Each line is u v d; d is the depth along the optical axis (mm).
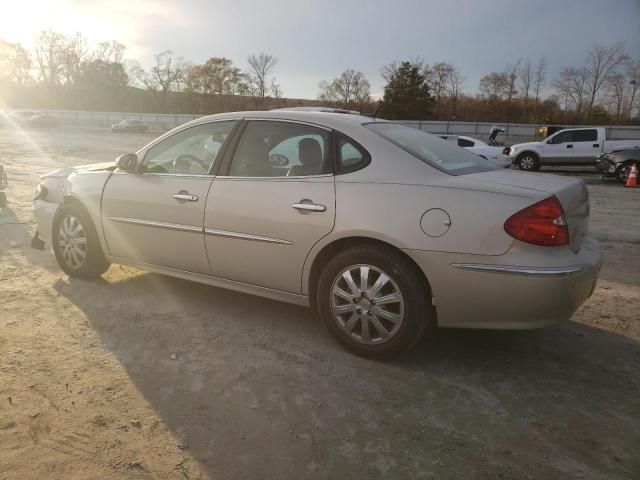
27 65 94812
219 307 4289
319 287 3525
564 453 2564
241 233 3727
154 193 4164
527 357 3592
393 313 3283
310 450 2529
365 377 3238
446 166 3436
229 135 3969
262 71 87062
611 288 5230
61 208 4801
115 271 5117
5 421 2643
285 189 3578
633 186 15750
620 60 63406
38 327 3766
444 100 77375
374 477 2359
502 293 2998
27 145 26891
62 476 2285
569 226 3102
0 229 6781
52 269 5145
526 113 75250
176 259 4152
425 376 3279
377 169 3369
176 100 93500
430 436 2670
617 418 2881
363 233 3262
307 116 3744
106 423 2668
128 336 3689
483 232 2998
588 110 66500
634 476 2412
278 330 3885
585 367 3471
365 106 80812
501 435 2695
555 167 23219
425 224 3113
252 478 2328
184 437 2590
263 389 3061
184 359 3389
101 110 93812
